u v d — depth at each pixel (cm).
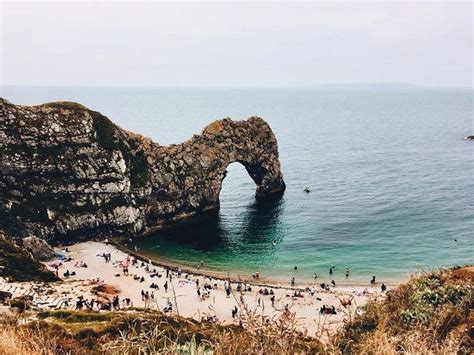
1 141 6994
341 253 6606
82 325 2045
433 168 12644
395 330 1314
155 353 866
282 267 6216
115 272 5894
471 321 1308
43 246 6278
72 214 7119
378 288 5419
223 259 6562
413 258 6306
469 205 8788
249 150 9431
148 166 8312
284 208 8950
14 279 4825
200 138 9019
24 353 975
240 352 771
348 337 1255
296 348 819
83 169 7444
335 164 13538
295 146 17725
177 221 8275
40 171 7188
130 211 7600
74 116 7800
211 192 8850
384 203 9031
